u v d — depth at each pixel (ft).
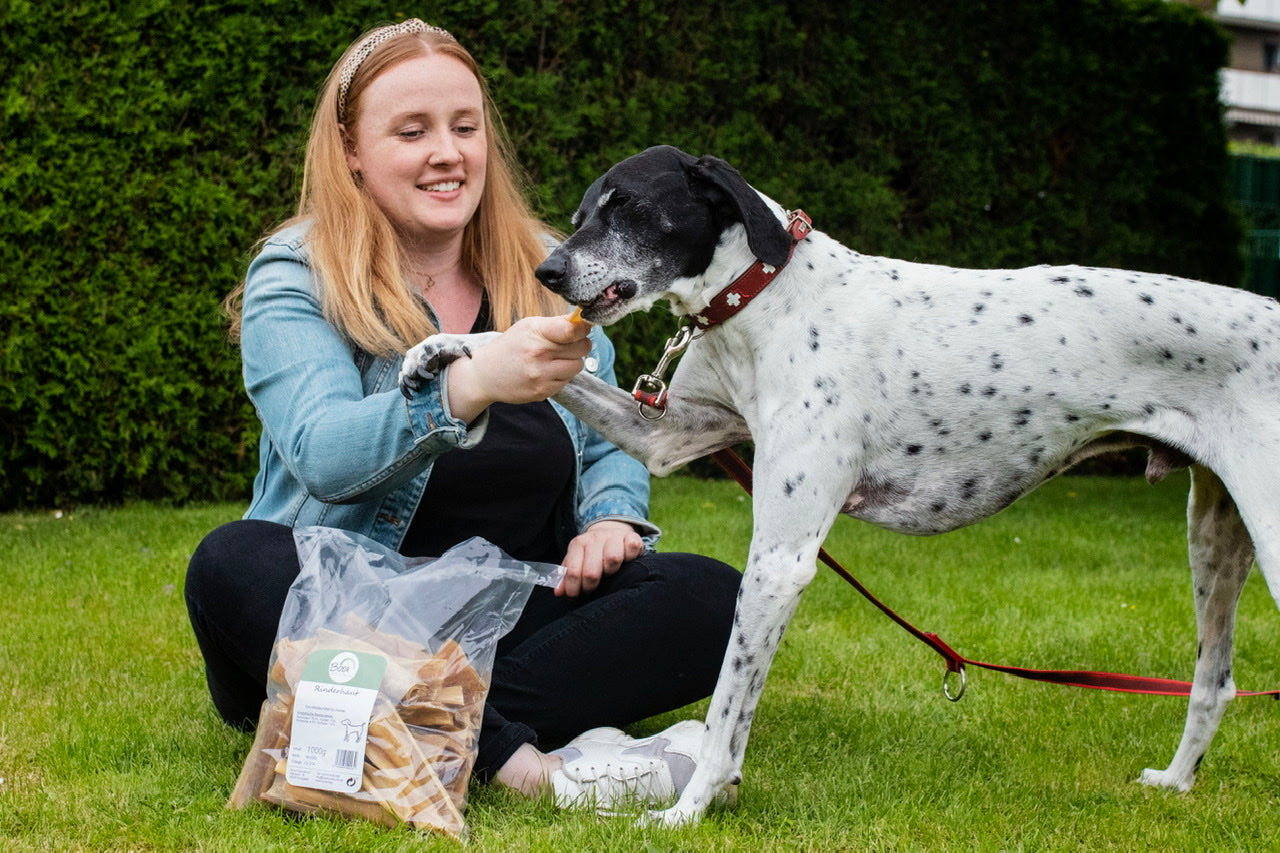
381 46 9.45
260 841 7.42
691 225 8.31
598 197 8.47
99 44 20.67
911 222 28.25
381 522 9.29
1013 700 11.39
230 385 22.06
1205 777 9.64
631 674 9.25
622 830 7.80
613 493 10.15
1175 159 30.81
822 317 8.41
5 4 20.01
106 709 10.29
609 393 9.13
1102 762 9.91
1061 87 28.86
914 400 8.39
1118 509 24.41
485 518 9.58
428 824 7.70
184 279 21.47
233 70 21.26
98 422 21.20
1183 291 8.48
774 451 8.26
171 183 21.16
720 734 8.11
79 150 20.65
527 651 9.18
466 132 9.57
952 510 8.67
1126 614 15.10
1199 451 8.24
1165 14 29.71
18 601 14.47
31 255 20.61
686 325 8.93
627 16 24.26
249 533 8.93
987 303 8.57
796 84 26.09
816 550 8.23
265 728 8.13
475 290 10.32
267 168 22.08
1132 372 8.39
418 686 8.03
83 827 7.81
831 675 12.22
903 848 7.84
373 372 9.25
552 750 9.55
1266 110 113.60
